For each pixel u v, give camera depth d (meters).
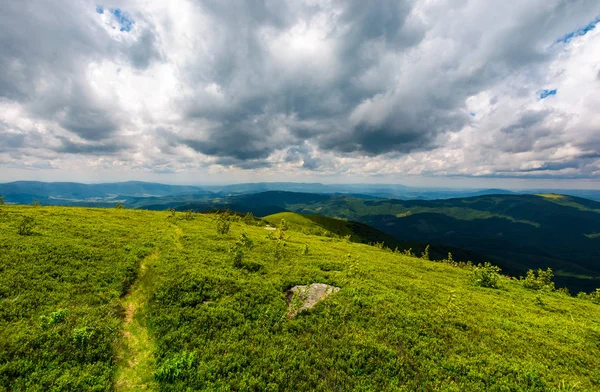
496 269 37.50
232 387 13.11
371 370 14.83
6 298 16.55
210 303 19.41
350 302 21.44
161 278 22.02
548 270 42.34
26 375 12.03
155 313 17.94
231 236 41.28
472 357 16.34
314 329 17.72
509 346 17.98
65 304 17.11
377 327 18.58
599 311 30.81
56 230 30.97
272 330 17.45
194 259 27.31
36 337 13.84
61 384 11.88
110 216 48.28
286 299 21.42
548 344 18.89
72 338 14.37
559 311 28.48
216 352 15.11
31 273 19.66
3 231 27.38
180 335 16.02
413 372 14.76
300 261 31.80
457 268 49.34
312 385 13.72
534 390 14.00
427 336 18.17
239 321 17.84
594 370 16.44
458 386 13.97
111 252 26.47
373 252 52.09
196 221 56.31
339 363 15.03
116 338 15.40
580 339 20.52
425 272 38.84
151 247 30.64
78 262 22.86
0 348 12.85
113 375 13.25
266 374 13.91
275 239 45.31
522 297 32.16
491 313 23.86
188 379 13.23
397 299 23.14
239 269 26.11
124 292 20.84
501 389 13.98
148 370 13.84
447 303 24.44
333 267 31.05
